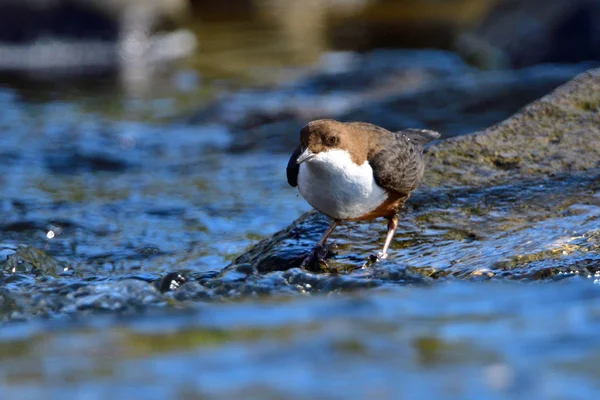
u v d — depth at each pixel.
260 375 5.52
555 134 11.43
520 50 29.22
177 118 23.56
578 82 12.18
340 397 5.13
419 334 6.29
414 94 21.89
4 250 11.23
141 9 32.72
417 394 5.14
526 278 8.64
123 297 8.51
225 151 20.31
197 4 40.12
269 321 6.86
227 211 15.21
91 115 23.70
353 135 9.39
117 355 6.04
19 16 31.31
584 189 10.36
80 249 13.23
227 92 26.62
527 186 10.55
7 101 25.12
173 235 13.95
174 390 5.31
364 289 8.55
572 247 9.12
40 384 5.49
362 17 39.12
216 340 6.32
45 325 7.43
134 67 30.55
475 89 21.62
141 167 18.88
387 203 9.62
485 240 9.69
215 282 8.89
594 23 28.38
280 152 20.00
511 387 5.19
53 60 31.16
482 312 6.93
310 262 9.72
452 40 34.00
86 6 31.67
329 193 9.46
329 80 27.00
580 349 5.77
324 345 6.07
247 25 37.47
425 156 11.33
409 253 9.70
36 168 18.44
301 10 40.62
